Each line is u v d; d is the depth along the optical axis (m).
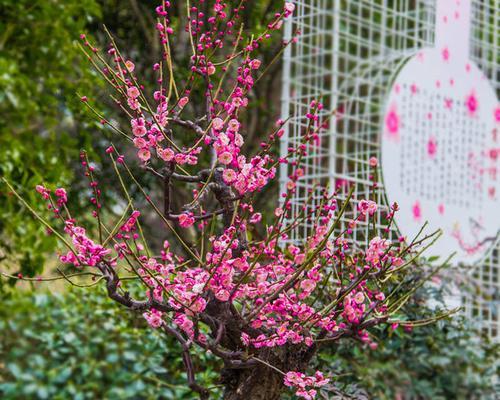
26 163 3.98
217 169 2.07
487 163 4.46
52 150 4.16
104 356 3.06
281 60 5.59
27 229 3.75
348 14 3.81
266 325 2.13
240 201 2.10
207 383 3.06
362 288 2.11
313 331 2.45
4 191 3.69
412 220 4.05
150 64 5.40
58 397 2.90
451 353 3.48
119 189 5.30
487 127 4.49
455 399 3.62
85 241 1.88
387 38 5.09
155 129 1.96
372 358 3.37
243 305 2.10
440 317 2.12
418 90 4.14
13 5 4.10
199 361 3.22
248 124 5.63
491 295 4.11
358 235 3.24
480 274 4.44
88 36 4.38
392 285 3.22
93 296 3.25
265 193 5.23
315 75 3.67
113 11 5.43
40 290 3.95
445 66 4.30
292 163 2.06
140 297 3.23
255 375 2.09
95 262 1.87
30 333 3.00
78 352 3.02
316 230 2.08
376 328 3.30
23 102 3.96
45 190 1.90
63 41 4.24
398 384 3.41
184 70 4.88
